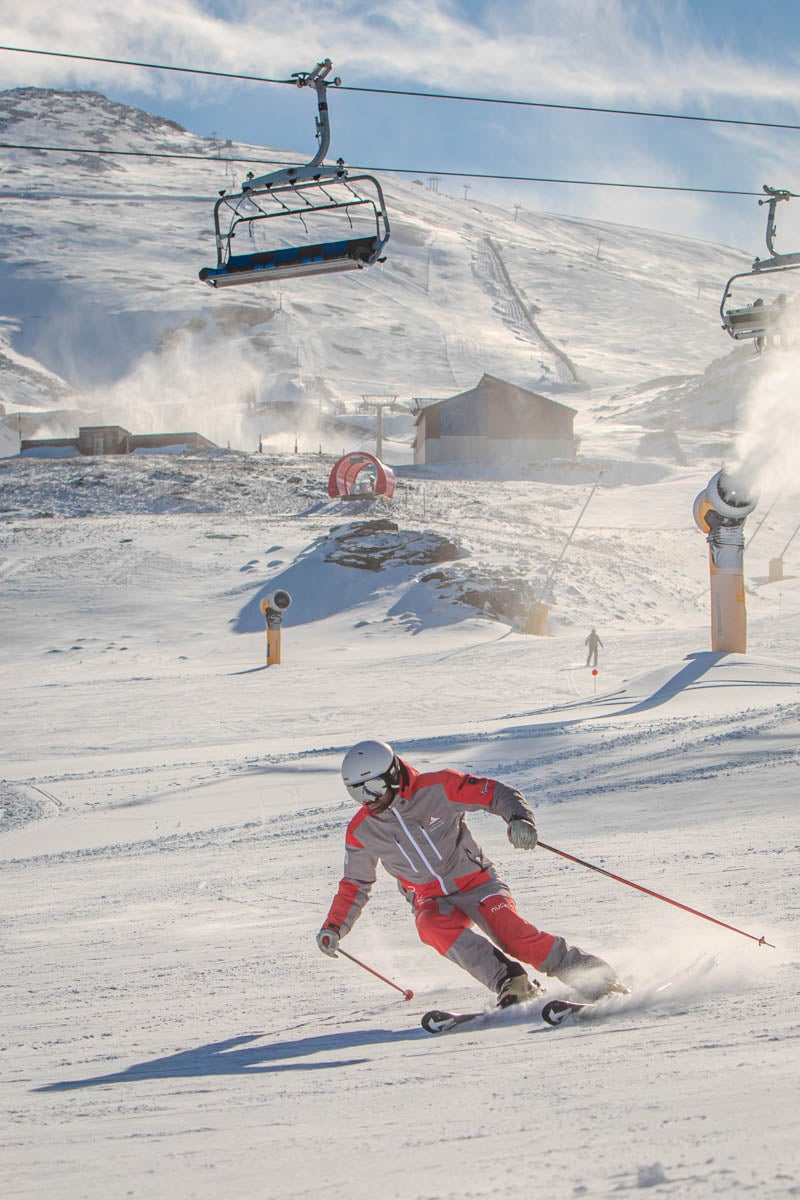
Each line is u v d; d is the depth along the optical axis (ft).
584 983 15.03
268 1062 13.66
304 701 109.19
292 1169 8.20
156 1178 8.31
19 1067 14.75
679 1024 12.60
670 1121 8.19
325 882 33.01
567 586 184.24
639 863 29.09
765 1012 12.61
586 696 106.01
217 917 28.43
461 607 172.14
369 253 42.55
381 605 176.86
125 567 203.21
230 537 221.66
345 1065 12.85
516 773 54.75
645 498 289.74
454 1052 12.84
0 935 28.12
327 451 426.10
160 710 106.73
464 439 341.82
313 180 43.27
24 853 49.26
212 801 58.75
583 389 597.52
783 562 218.18
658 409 456.86
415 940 23.35
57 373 638.53
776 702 74.54
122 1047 15.56
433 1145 8.46
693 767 49.93
